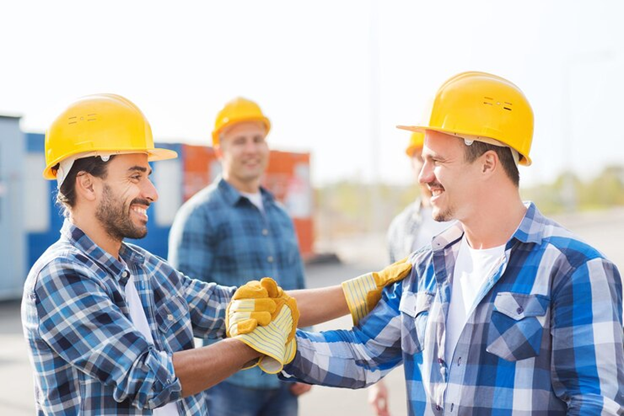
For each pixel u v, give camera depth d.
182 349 2.01
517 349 1.70
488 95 1.82
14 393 5.62
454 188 1.85
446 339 1.87
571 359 1.64
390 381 5.81
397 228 3.58
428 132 1.89
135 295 1.93
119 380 1.69
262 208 3.46
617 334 1.62
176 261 3.20
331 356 2.10
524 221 1.79
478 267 1.86
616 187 52.31
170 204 12.47
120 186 1.89
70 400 1.76
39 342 1.76
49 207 11.41
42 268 1.77
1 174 10.61
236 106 3.42
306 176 15.80
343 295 2.22
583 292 1.65
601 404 1.55
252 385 3.08
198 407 2.00
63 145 1.87
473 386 1.75
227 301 2.21
